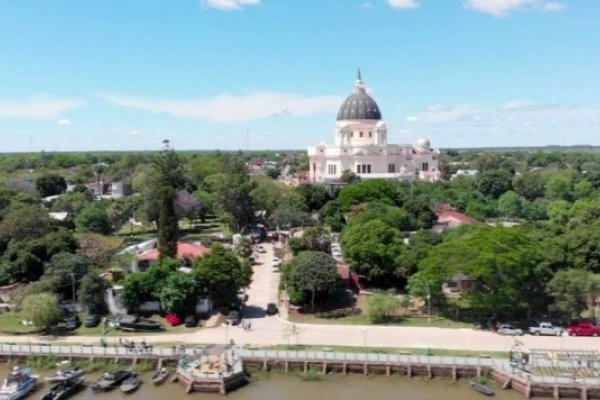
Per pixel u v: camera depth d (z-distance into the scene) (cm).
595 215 17012
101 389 9294
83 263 12900
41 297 11362
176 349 10275
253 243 19462
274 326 11562
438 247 12519
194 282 11850
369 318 11894
